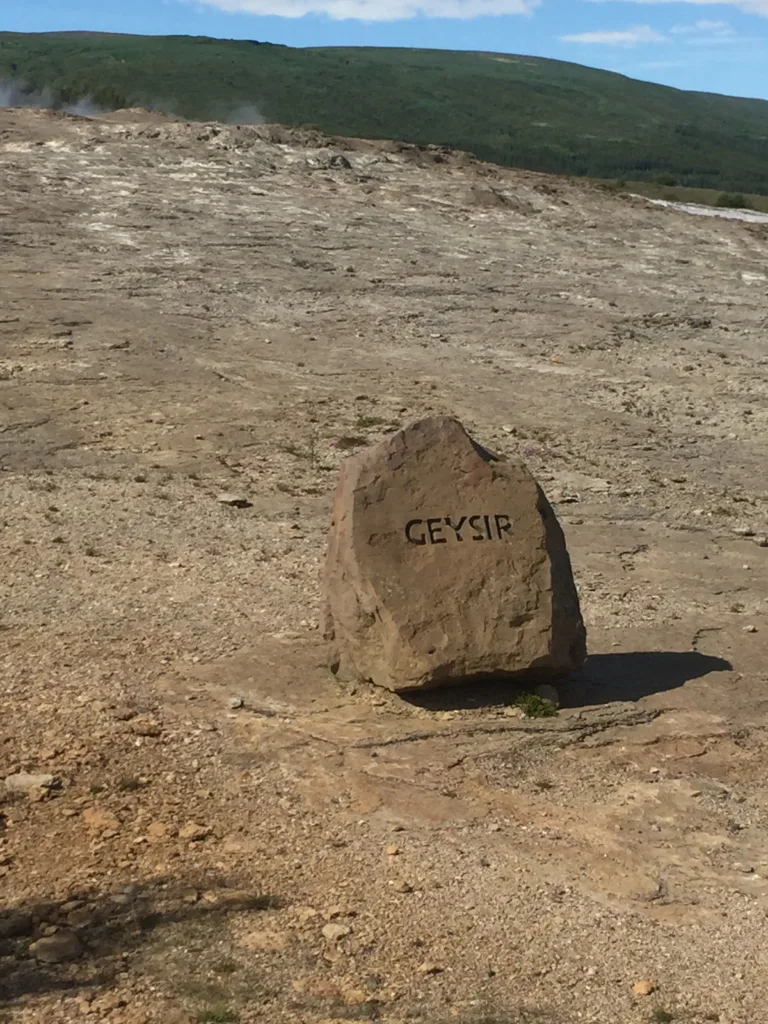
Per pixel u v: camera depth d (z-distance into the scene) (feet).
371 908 19.83
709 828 23.56
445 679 26.73
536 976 18.34
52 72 464.65
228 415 56.03
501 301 83.30
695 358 74.54
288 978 17.75
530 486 27.96
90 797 22.85
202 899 19.72
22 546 36.73
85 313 71.67
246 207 99.50
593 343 75.61
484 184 116.47
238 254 87.15
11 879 20.10
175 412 55.93
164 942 18.48
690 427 61.52
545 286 88.43
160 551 37.37
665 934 19.81
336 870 20.95
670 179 291.79
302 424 55.62
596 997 17.90
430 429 27.81
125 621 31.30
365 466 27.37
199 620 31.60
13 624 30.71
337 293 81.10
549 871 21.52
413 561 26.94
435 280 86.48
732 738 27.45
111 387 59.11
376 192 109.09
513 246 99.14
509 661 26.81
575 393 65.62
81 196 96.89
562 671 27.63
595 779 25.13
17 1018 16.43
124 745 24.80
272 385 61.87
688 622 34.81
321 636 30.35
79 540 37.83
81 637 30.07
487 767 25.13
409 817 23.00
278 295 79.41
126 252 84.99
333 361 67.41
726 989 18.34
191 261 84.43
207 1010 16.74
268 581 35.06
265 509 43.47
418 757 25.21
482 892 20.59
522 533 27.53
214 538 39.27
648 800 24.44
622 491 49.93
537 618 27.04
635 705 28.37
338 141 122.93
